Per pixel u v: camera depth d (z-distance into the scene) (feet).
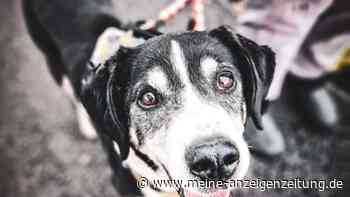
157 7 3.26
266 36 2.77
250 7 2.80
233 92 2.04
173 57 2.03
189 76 2.01
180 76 2.01
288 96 3.13
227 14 3.02
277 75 2.80
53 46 2.93
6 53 3.47
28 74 3.37
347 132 2.99
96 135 3.06
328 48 2.94
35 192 2.96
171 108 2.00
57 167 3.03
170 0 3.28
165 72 2.02
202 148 1.91
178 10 2.45
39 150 3.09
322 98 3.04
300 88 3.09
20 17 3.60
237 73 2.06
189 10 2.66
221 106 2.00
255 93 2.09
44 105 3.24
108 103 2.10
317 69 3.00
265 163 2.95
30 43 3.49
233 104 2.04
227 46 2.08
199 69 2.01
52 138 3.12
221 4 3.05
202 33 2.09
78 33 2.70
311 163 2.93
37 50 3.45
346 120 3.03
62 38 2.76
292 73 3.06
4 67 3.41
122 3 3.29
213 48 2.05
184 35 2.08
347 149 2.94
